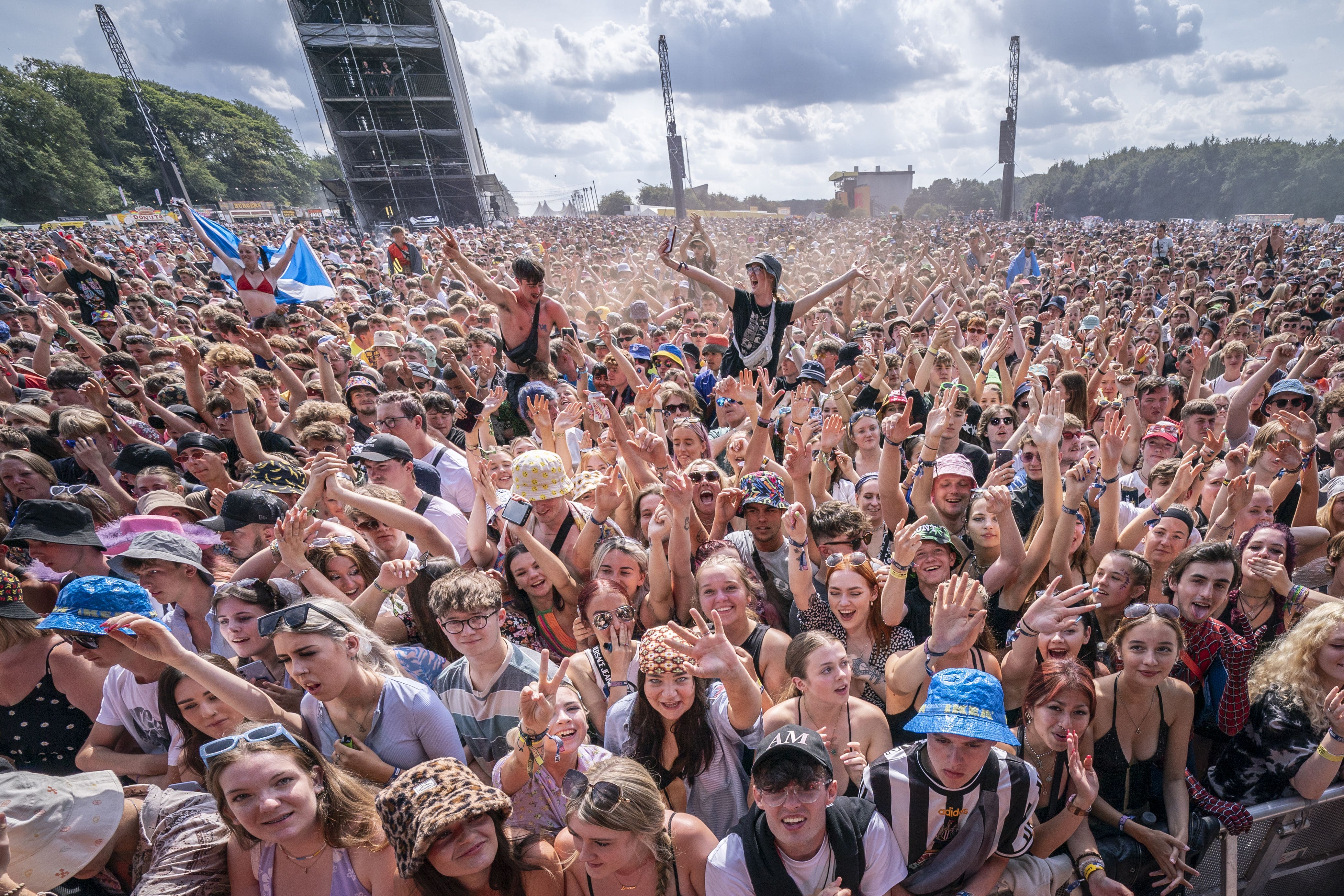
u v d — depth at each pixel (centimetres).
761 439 524
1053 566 408
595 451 513
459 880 224
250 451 534
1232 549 349
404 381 746
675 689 281
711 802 299
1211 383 844
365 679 285
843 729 299
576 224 5278
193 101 11894
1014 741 242
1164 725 321
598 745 338
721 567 352
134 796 279
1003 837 267
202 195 10012
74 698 319
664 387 648
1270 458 494
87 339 838
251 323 1109
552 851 251
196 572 355
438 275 1469
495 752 310
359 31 3834
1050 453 402
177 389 677
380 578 329
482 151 5369
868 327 977
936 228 4125
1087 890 296
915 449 570
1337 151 9131
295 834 230
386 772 282
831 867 246
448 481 519
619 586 367
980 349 984
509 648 321
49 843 237
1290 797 323
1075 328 1248
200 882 237
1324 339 799
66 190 8006
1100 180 11294
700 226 1277
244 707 278
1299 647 324
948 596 304
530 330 679
